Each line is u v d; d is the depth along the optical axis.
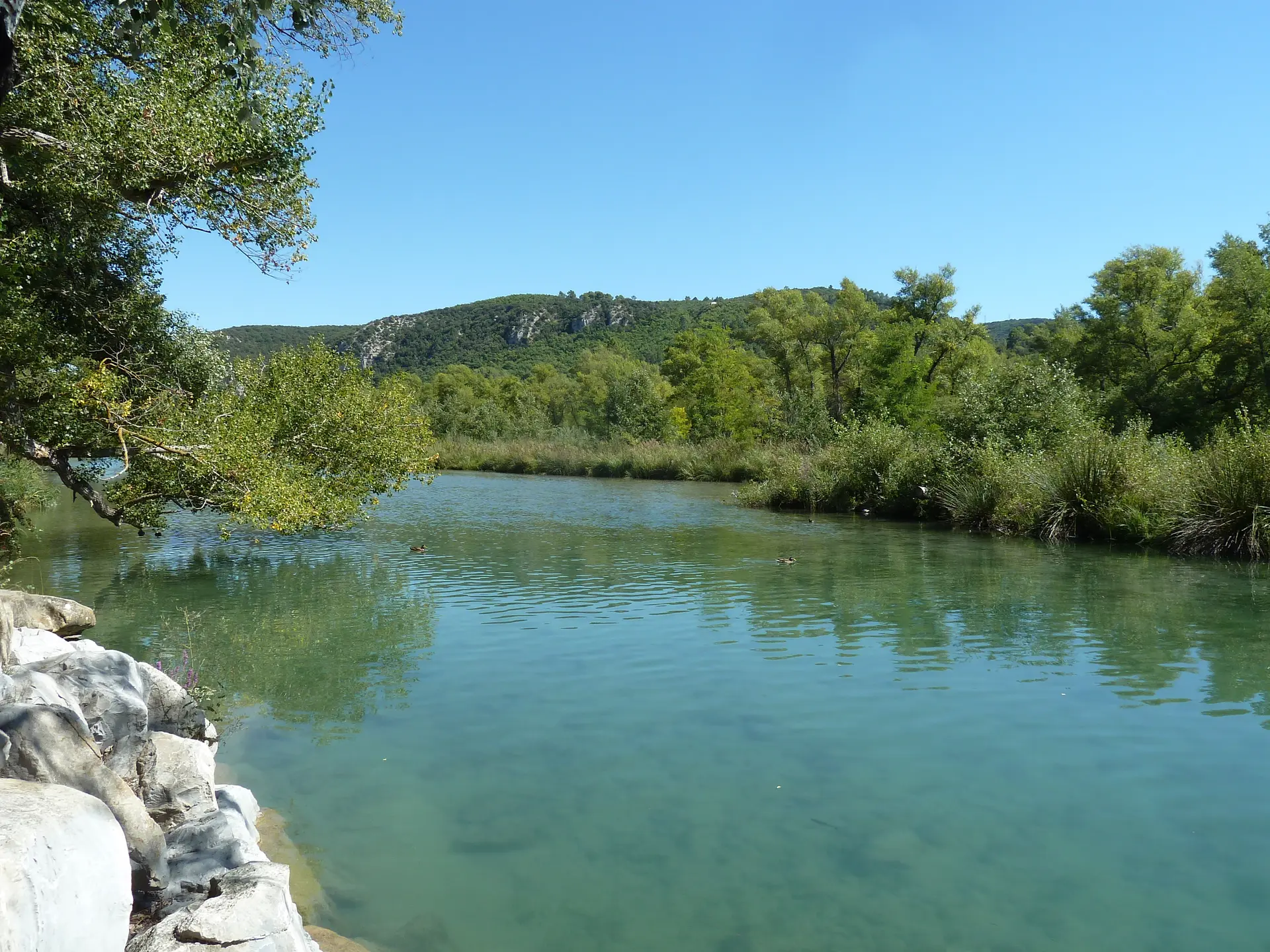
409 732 7.99
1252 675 9.42
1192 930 4.76
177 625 12.31
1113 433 34.56
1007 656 10.32
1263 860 5.53
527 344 170.38
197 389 16.89
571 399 91.12
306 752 7.50
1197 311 40.53
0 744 3.92
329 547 20.64
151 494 15.03
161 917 4.21
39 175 11.39
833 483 31.05
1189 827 5.98
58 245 12.38
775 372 63.41
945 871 5.45
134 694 5.56
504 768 7.13
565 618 12.66
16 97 10.59
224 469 14.11
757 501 33.09
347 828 6.05
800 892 5.20
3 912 2.49
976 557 18.58
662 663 10.18
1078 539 21.52
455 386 102.62
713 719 8.28
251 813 5.98
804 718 8.27
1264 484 17.88
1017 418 27.45
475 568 17.50
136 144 10.84
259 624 12.38
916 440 31.64
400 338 179.25
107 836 3.24
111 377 13.16
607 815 6.26
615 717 8.35
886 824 6.09
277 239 12.55
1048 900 5.07
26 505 20.50
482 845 5.82
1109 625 11.87
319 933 4.57
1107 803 6.38
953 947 4.61
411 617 12.76
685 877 5.39
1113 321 41.53
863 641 11.13
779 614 12.84
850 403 55.31
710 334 70.31
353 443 17.83
